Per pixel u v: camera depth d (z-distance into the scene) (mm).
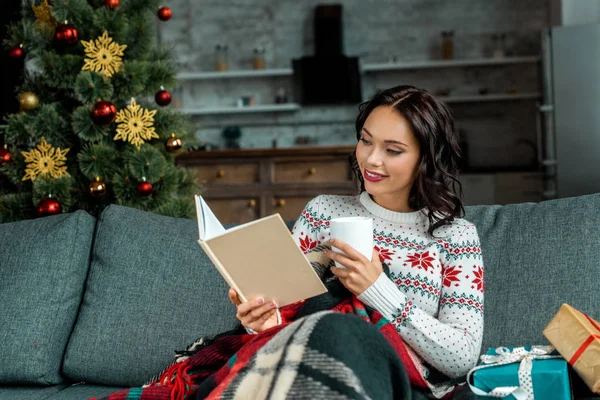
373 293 1401
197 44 7168
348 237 1371
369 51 6992
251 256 1258
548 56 5246
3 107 2797
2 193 2506
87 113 2283
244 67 7148
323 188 4832
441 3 6883
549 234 1631
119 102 2469
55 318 1813
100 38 2332
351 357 1090
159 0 2553
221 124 7180
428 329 1410
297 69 6918
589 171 5156
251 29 7113
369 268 1386
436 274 1546
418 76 6906
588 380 1225
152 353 1723
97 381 1768
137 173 2334
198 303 1753
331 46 6785
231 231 1217
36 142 2402
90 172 2311
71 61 2320
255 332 1425
